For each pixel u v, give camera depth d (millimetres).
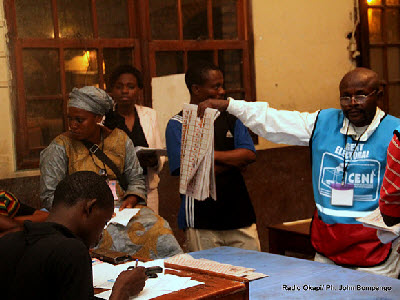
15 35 4582
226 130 3762
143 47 5156
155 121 4414
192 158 3562
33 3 4668
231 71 5691
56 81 4789
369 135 2951
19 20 4609
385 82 6695
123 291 2086
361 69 2963
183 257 2861
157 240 3369
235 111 3295
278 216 5980
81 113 3393
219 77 3713
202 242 3756
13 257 1834
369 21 6586
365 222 2625
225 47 5605
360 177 2951
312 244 3162
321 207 3090
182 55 5387
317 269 2854
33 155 4707
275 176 5938
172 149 3734
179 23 5355
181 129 3744
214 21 5562
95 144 3506
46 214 3316
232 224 3727
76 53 4871
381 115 2977
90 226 2002
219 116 3779
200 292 2191
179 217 3846
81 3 4883
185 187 3607
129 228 3359
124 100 4184
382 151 2906
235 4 5695
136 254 3326
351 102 2908
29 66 4668
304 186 6164
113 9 5059
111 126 3641
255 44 5801
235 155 3670
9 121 4590
